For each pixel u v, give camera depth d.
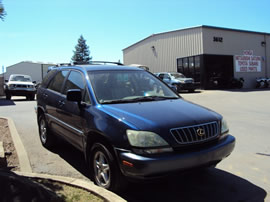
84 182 3.54
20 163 4.71
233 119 9.23
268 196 3.61
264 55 30.95
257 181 4.11
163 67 29.95
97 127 3.57
